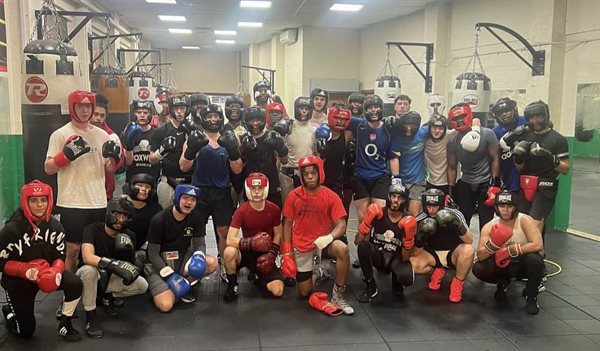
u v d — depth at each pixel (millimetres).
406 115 4152
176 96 4094
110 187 3914
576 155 7160
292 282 3854
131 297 3576
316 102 4375
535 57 6277
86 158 3365
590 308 3451
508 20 7348
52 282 2707
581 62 5945
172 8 10344
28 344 2852
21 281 2787
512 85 7305
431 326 3158
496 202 3424
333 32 12484
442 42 8930
